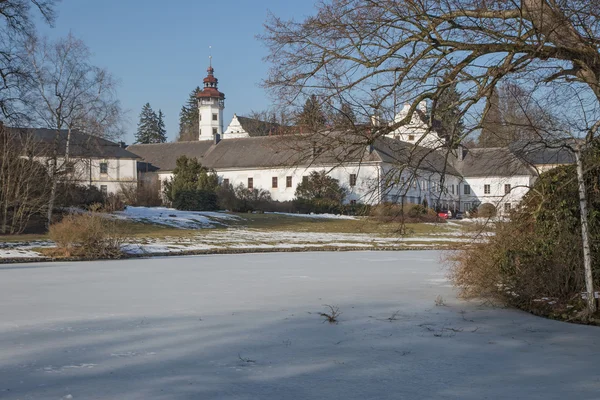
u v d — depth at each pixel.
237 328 9.68
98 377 6.71
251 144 81.19
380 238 42.56
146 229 40.19
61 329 9.55
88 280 17.42
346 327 9.82
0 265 23.27
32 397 5.94
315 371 7.04
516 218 12.73
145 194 60.50
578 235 11.44
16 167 34.47
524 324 10.15
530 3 9.60
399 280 17.36
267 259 26.70
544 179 12.04
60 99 36.47
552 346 8.45
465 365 7.37
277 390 6.26
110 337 8.92
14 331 9.37
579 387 6.44
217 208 56.78
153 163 86.06
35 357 7.65
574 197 11.59
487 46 9.87
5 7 33.81
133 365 7.27
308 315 10.99
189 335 9.10
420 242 40.09
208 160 81.00
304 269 21.28
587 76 9.90
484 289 12.91
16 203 34.38
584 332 9.48
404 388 6.38
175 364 7.33
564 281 11.52
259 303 12.57
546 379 6.76
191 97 149.62
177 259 26.84
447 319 10.62
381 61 10.35
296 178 73.69
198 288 15.36
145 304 12.40
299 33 10.46
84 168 40.97
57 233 27.17
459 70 9.87
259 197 62.44
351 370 7.10
